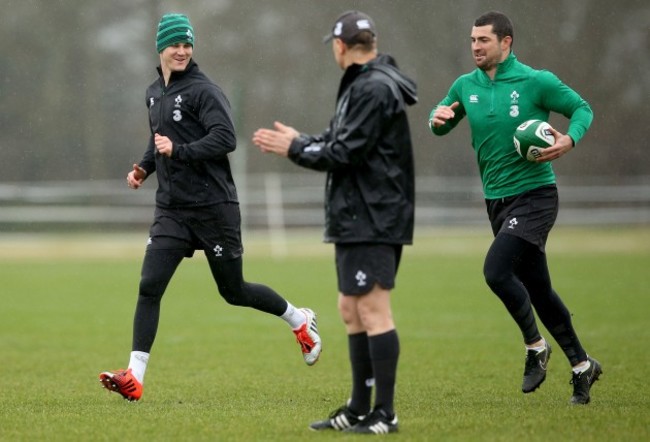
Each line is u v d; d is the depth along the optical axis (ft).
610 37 438.81
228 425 72.79
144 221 377.91
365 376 70.33
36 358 123.75
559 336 85.56
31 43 444.96
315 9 444.96
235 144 85.87
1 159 437.58
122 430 71.10
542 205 84.33
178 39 85.97
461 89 87.61
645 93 442.91
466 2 434.71
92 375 108.78
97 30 450.30
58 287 215.51
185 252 88.48
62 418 77.00
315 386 98.12
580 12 437.99
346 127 65.92
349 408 70.79
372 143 66.13
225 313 172.96
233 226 88.48
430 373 107.04
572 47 436.35
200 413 79.25
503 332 144.15
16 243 333.83
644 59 440.86
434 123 82.33
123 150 446.60
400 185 67.72
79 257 290.15
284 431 70.08
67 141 444.55
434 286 210.59
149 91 88.99
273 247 318.04
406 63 436.76
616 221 372.17
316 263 267.18
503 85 85.30
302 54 445.78
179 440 67.21
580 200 384.06
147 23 449.48
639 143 440.45
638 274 227.20
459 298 189.78
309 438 67.15
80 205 386.93
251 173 434.71
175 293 204.64
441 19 434.71
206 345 134.10
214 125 84.89
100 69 449.89
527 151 82.17
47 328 154.40
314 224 384.27
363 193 67.10
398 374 106.32
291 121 443.73
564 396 90.02
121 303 188.44
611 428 70.28
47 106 444.14
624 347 126.41
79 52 447.83
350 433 68.28
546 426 71.15
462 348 128.06
